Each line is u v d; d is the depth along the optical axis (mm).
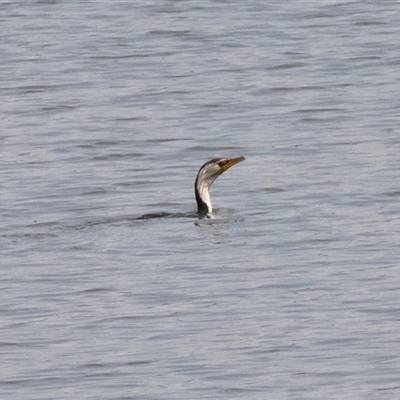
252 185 24469
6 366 15500
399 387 14469
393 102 30984
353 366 15133
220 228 21328
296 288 18156
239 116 30266
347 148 27078
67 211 22969
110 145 27984
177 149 27609
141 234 21031
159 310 17391
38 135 28984
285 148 27359
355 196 23328
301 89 32625
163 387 14656
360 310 17109
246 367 15203
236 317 16984
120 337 16344
